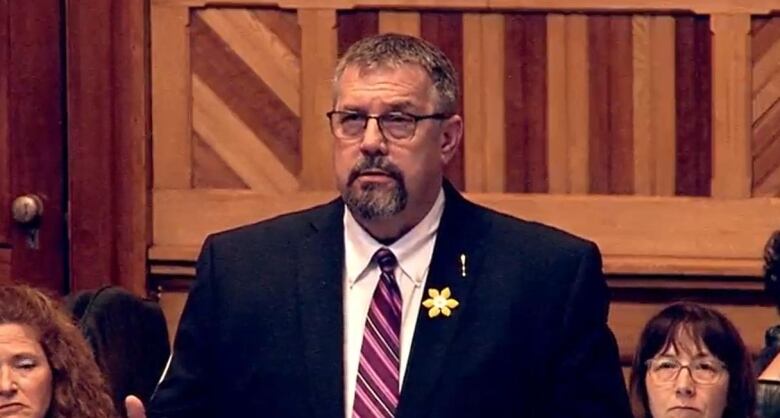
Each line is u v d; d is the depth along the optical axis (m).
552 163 15.52
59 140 15.79
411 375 10.36
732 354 12.05
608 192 15.51
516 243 10.74
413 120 10.38
